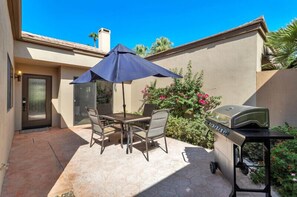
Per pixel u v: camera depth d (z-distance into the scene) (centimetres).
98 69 347
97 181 271
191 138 459
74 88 713
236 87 497
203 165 326
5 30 299
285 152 270
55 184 263
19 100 629
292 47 415
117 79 307
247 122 219
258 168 281
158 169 311
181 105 600
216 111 287
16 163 338
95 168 316
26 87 649
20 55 535
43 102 691
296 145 297
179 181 271
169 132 523
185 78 628
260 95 453
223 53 527
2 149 264
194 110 578
